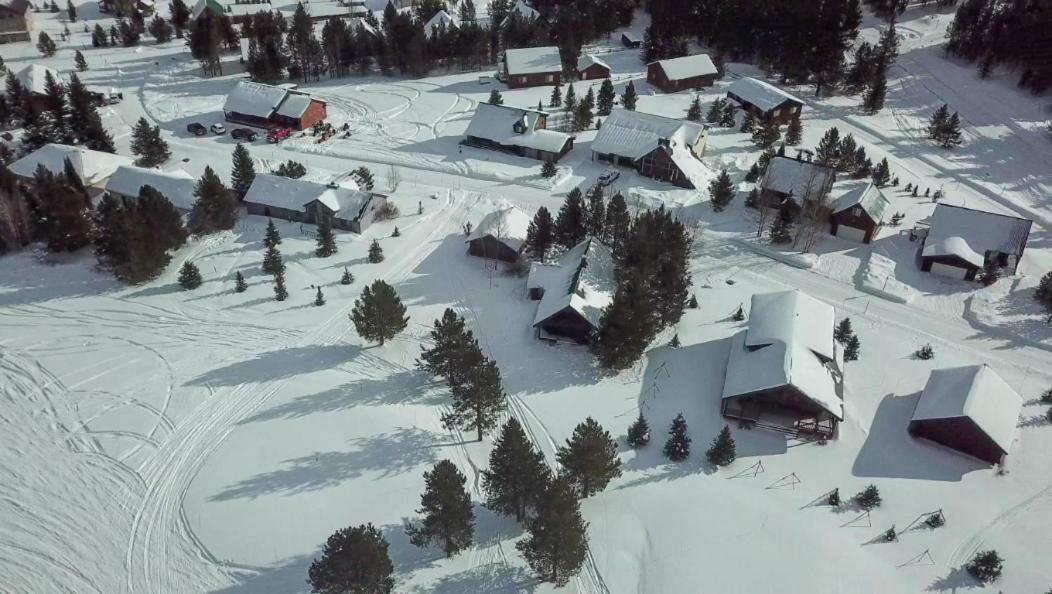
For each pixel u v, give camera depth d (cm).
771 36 12812
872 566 4462
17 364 6078
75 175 7906
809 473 5116
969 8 13212
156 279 7131
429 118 11156
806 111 11600
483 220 7562
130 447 5297
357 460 5153
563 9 15275
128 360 6131
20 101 10356
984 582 4384
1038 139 10519
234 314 6669
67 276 7162
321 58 12950
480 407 5169
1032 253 7888
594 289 6381
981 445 5162
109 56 13750
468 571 4428
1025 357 6288
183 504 4859
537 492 4322
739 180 9275
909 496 4947
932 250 7331
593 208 7606
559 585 4356
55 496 4938
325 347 6278
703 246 7875
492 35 13450
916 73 12688
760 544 4591
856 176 9312
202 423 5494
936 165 9900
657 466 5147
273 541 4588
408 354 6209
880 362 6200
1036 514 4834
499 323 6575
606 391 5831
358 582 3912
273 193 8100
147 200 7156
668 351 6269
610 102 11219
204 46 12669
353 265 7381
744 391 5394
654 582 4372
